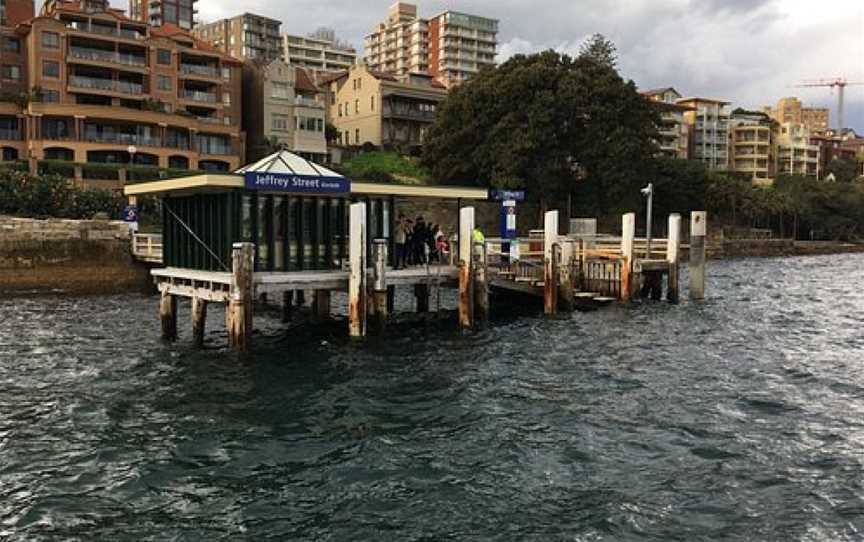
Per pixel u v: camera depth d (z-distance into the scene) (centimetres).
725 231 9131
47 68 6431
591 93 6266
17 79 6644
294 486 1137
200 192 2262
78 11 6706
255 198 2195
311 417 1511
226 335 2556
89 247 3969
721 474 1184
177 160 6744
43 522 1012
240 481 1159
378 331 2319
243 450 1306
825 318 3111
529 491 1113
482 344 2316
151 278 4112
